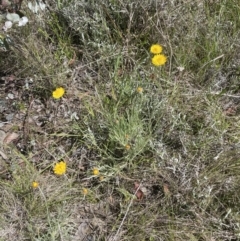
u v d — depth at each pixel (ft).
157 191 2.19
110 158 2.19
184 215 2.10
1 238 2.05
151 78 2.42
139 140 2.18
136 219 2.09
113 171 2.18
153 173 2.20
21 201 2.12
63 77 2.46
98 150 2.25
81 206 2.15
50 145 2.31
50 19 2.64
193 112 2.34
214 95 2.42
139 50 2.57
